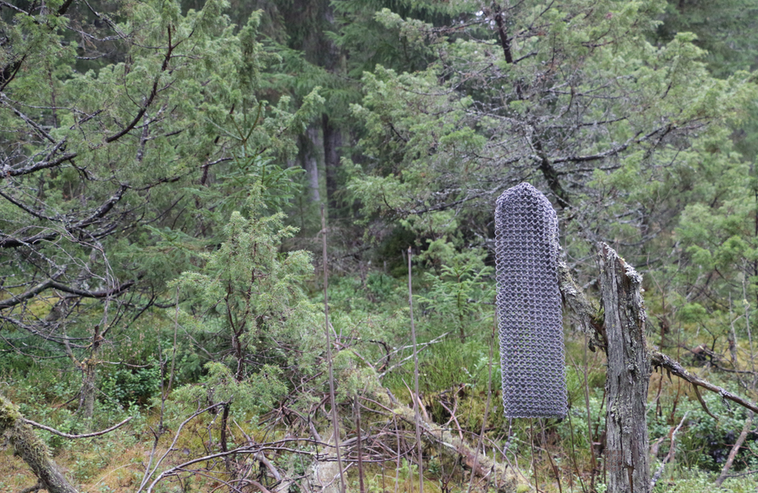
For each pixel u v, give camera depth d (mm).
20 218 5441
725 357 6031
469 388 4855
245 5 11859
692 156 8055
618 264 2611
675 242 8609
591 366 5812
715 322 6859
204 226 6477
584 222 7117
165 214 6617
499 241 2699
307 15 13164
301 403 3799
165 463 3994
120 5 5449
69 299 6281
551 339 2639
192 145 5902
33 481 3738
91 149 5195
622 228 7562
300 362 3725
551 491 3678
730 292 6789
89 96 5609
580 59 7258
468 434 4340
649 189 7527
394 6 12008
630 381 2598
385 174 10336
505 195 2688
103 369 5285
